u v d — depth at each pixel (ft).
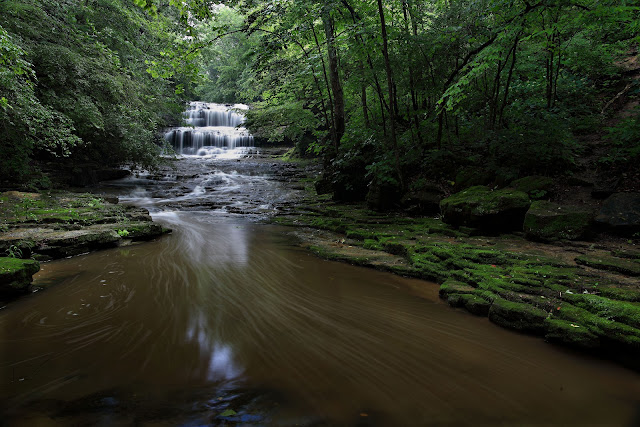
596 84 38.29
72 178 48.57
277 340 11.76
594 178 25.54
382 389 9.20
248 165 71.05
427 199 29.01
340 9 36.22
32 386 9.09
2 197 32.78
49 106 33.42
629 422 8.09
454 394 9.04
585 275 14.64
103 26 46.57
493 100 31.50
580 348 10.96
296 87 47.01
